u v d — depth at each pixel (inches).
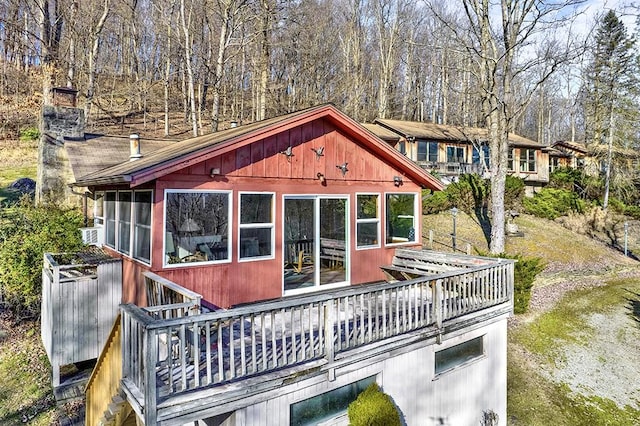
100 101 1320.1
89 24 1028.5
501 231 647.8
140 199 284.2
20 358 346.3
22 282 376.5
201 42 1093.8
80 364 331.6
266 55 874.1
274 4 867.4
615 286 731.4
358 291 224.1
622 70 1145.4
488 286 311.1
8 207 573.6
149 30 1364.4
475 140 1103.6
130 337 188.2
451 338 285.0
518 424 370.0
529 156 1264.8
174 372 187.2
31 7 1034.7
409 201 408.8
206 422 204.5
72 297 289.6
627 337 543.2
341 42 1462.8
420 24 1652.3
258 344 226.4
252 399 181.3
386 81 1553.9
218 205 281.3
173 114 1384.1
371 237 374.9
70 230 422.3
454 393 289.6
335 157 345.1
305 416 209.6
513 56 669.9
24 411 287.9
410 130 1135.0
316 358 208.4
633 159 1163.9
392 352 241.0
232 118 1280.8
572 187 1261.1
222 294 281.1
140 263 277.6
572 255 831.7
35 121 1112.2
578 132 2025.1
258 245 300.2
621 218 1097.4
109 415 227.8
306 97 1279.5
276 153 309.0
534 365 467.5
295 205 324.5
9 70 1194.0
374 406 213.3
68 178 569.0
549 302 634.2
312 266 334.6
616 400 414.6
